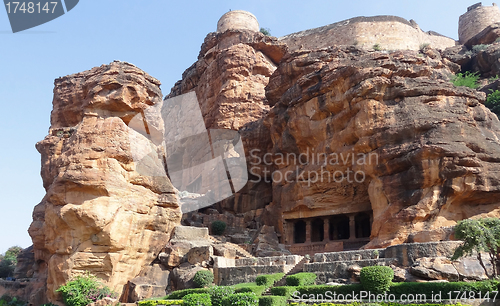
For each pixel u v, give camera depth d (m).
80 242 34.41
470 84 51.94
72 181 34.75
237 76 62.50
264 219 46.91
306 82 44.34
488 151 33.88
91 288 32.59
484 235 22.97
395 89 36.97
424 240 29.45
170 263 35.97
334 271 27.94
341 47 52.94
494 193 32.94
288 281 27.22
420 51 56.94
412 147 34.06
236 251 37.28
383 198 35.34
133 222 35.91
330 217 42.53
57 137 50.22
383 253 28.41
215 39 71.44
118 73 39.97
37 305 38.06
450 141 33.53
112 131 37.12
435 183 32.94
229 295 24.62
